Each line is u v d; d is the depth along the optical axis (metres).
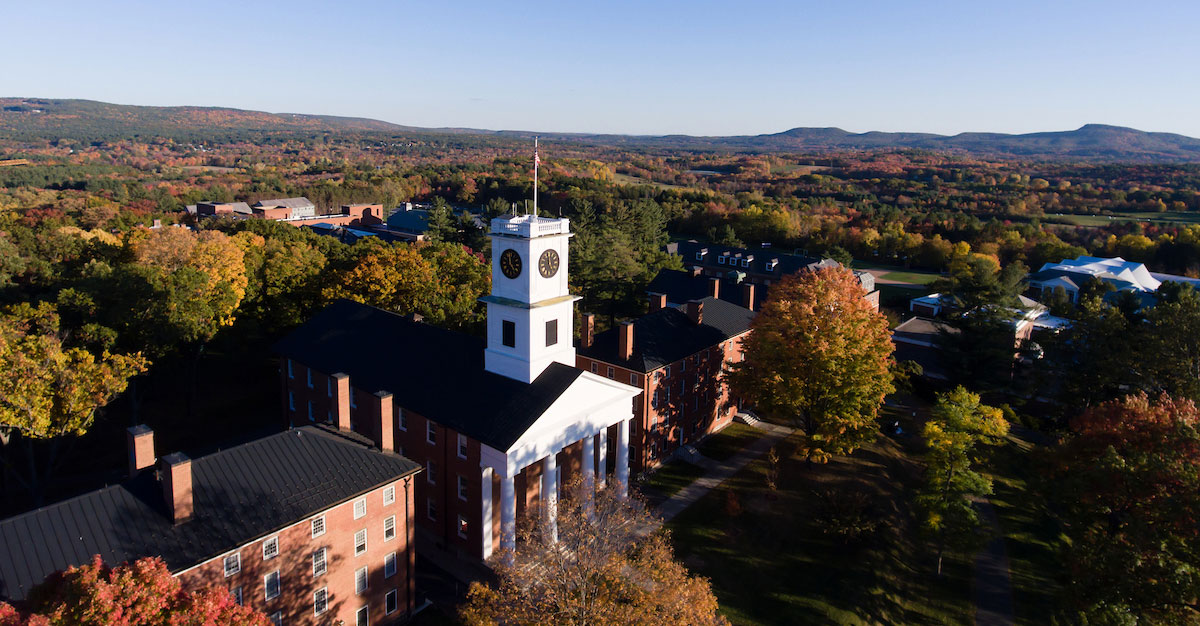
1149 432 40.38
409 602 38.03
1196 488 33.78
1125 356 61.12
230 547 29.55
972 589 44.34
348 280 67.81
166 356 58.69
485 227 131.38
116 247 87.38
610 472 54.12
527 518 41.53
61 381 43.38
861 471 55.16
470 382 44.78
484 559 41.56
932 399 71.00
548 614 28.06
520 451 39.69
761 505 50.34
